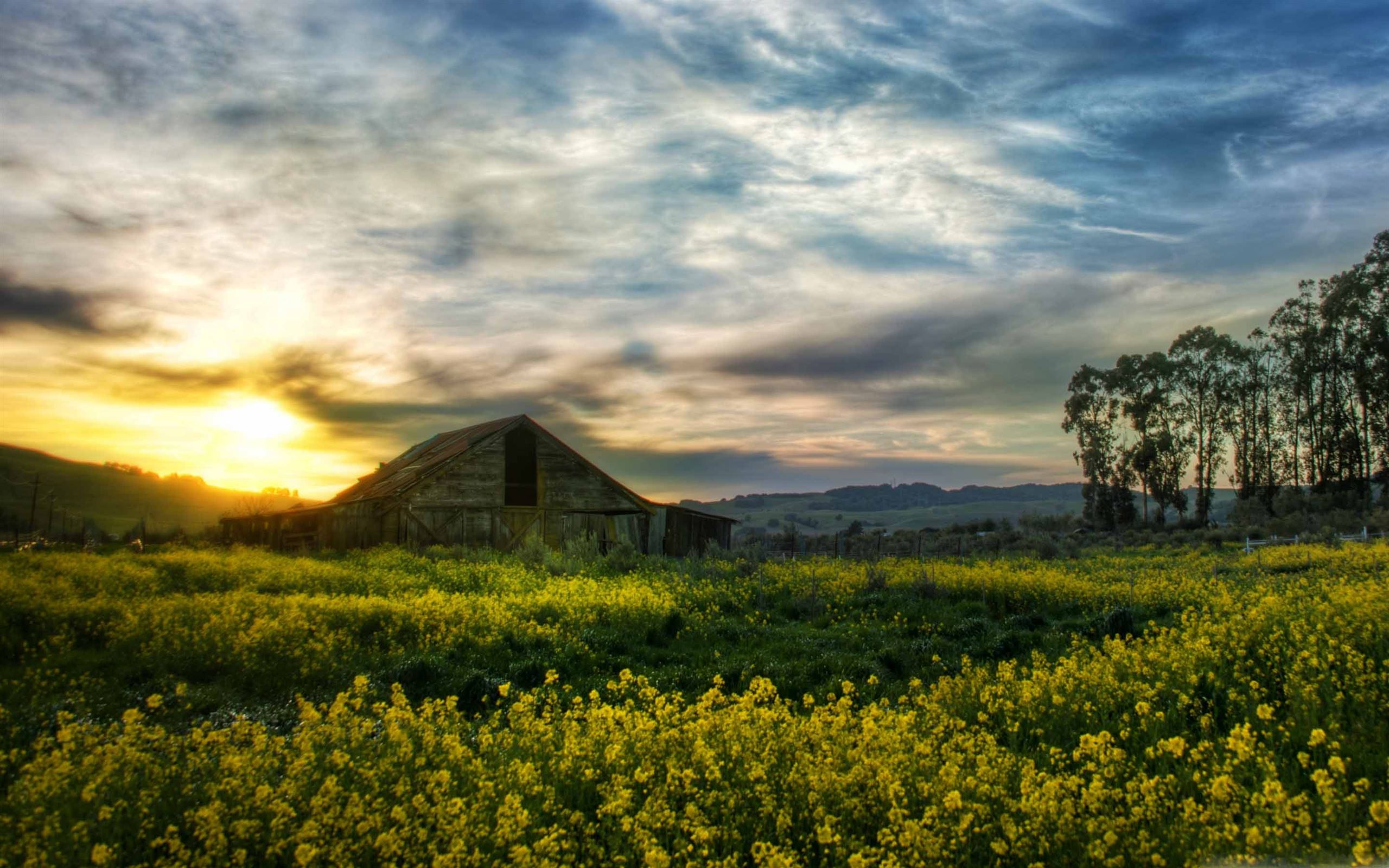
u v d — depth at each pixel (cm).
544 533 3753
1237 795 689
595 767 820
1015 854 646
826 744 823
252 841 657
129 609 1594
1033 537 5569
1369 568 2611
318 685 1259
